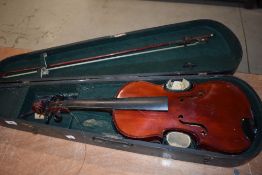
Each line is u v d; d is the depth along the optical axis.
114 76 0.60
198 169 0.55
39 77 0.65
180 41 0.63
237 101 0.52
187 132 0.52
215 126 0.51
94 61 0.66
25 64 0.70
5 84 0.63
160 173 0.56
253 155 0.46
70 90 0.63
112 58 0.66
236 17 1.00
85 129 0.59
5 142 0.63
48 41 1.04
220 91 0.54
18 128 0.63
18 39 1.06
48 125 0.56
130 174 0.56
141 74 0.59
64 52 0.68
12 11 1.16
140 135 0.52
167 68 0.63
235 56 0.57
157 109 0.53
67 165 0.58
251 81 0.65
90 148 0.60
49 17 1.12
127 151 0.59
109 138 0.53
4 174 0.58
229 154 0.47
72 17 1.10
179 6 1.06
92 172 0.57
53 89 0.63
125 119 0.54
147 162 0.57
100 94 0.62
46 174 0.58
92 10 1.11
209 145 0.49
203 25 0.63
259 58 0.89
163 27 0.64
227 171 0.54
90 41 0.66
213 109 0.53
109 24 1.06
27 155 0.60
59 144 0.61
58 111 0.57
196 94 0.56
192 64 0.61
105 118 0.61
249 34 0.95
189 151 0.48
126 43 0.67
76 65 0.67
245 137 0.48
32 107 0.59
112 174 0.56
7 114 0.60
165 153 0.53
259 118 0.50
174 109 0.54
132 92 0.57
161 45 0.64
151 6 1.08
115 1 1.13
